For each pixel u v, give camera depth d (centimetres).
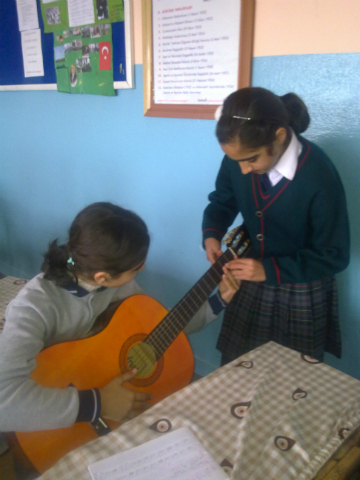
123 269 87
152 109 162
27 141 233
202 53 142
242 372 83
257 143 84
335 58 116
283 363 87
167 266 187
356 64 113
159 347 104
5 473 81
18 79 222
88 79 183
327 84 120
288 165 95
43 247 251
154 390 102
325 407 74
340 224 100
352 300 134
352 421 71
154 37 152
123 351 101
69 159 212
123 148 184
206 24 138
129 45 161
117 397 89
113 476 59
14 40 214
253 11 126
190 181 164
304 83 124
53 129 214
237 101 83
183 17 142
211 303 119
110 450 64
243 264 104
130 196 190
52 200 233
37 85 211
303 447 64
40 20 196
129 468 61
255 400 75
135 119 174
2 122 244
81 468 61
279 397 76
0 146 252
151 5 148
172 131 162
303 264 102
